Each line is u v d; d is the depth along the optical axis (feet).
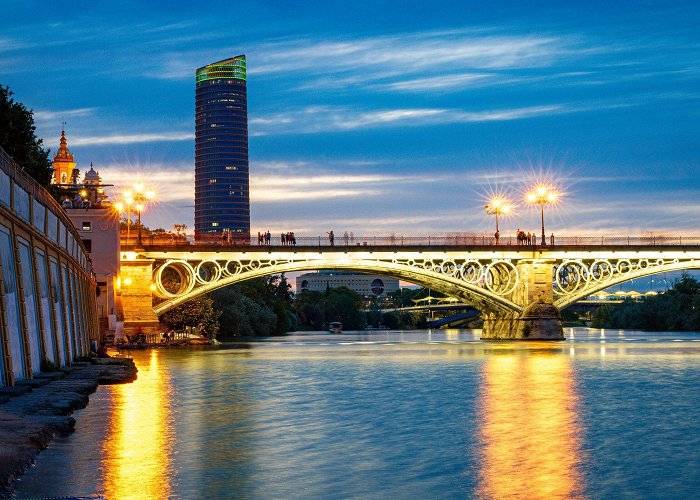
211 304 454.81
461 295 446.60
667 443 99.50
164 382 179.63
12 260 133.39
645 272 421.59
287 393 157.69
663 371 210.79
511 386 170.30
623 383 176.55
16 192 137.28
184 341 393.91
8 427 91.50
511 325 431.43
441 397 149.89
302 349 359.05
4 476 71.41
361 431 109.29
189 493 74.90
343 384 176.96
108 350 325.42
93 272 308.81
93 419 114.73
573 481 79.82
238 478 80.84
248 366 237.45
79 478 78.18
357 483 79.05
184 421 117.50
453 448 96.43
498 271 442.91
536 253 417.28
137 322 361.92
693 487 77.46
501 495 74.64
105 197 397.60
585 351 319.27
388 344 431.84
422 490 76.33
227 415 125.18
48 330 165.68
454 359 270.05
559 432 107.76
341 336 643.86
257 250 381.60
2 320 123.34
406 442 100.68
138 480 78.64
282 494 74.79
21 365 135.23
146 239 385.29
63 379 152.76
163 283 448.24
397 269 399.44
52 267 176.35
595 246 420.36
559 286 425.69
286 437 104.22
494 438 103.30
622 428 110.93
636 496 74.38
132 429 107.96
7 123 262.88
